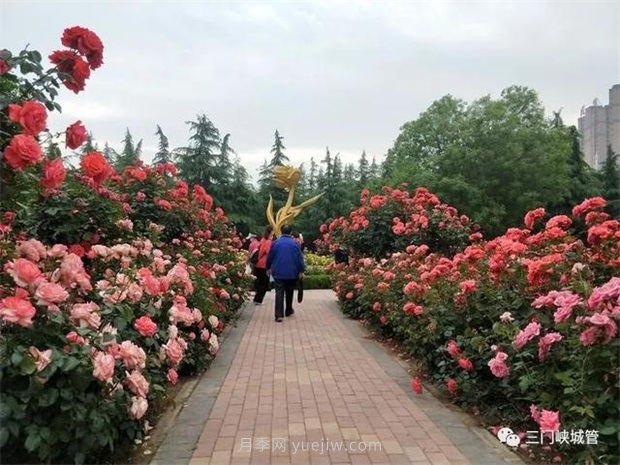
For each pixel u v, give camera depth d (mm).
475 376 4836
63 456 3191
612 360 3342
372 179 53781
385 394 5426
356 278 10797
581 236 5543
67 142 3707
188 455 3834
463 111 48125
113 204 5887
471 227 11516
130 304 4074
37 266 3465
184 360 5914
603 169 43250
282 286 10875
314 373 6340
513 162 41500
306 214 44750
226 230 11805
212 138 37844
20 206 4387
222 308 8586
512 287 4941
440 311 5539
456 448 3977
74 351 3139
